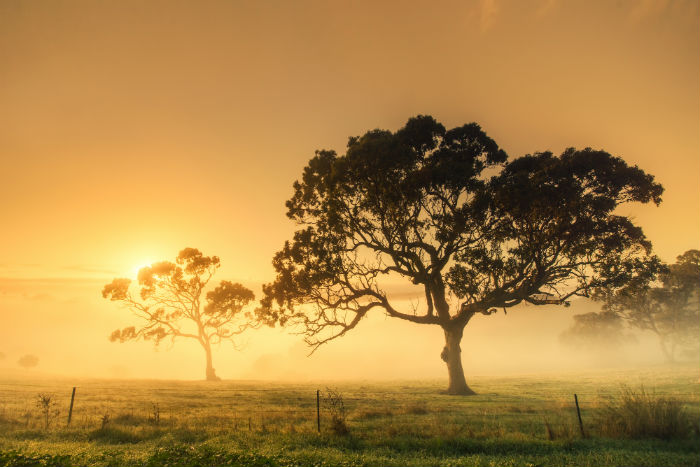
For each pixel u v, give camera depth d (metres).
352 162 29.59
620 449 11.20
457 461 10.24
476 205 29.44
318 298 33.03
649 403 13.48
